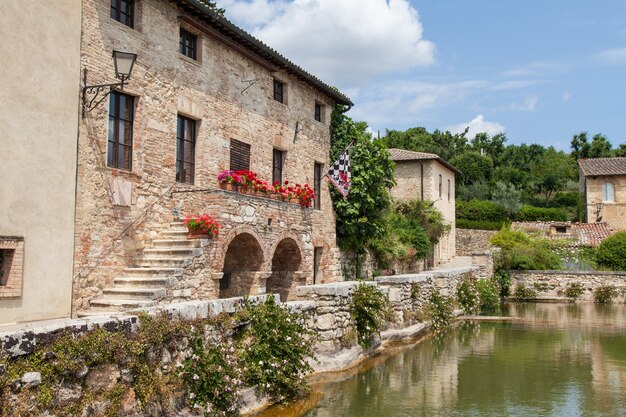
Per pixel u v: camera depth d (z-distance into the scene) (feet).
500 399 35.37
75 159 37.06
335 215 74.49
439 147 230.27
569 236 138.51
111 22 40.73
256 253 52.49
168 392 24.30
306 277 61.52
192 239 44.16
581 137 253.03
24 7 33.45
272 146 61.36
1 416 17.70
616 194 157.07
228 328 29.58
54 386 19.63
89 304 38.14
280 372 32.14
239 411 28.45
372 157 75.51
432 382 39.63
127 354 22.57
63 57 36.19
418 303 63.98
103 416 21.17
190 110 49.06
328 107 73.87
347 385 37.58
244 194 50.49
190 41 50.47
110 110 41.65
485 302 96.78
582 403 34.58
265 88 60.39
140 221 43.52
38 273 34.12
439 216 108.78
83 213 38.17
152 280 39.24
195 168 50.06
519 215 183.42
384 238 85.51
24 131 33.37
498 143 256.93
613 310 94.84
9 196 32.37
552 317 83.05
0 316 31.73
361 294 46.78
